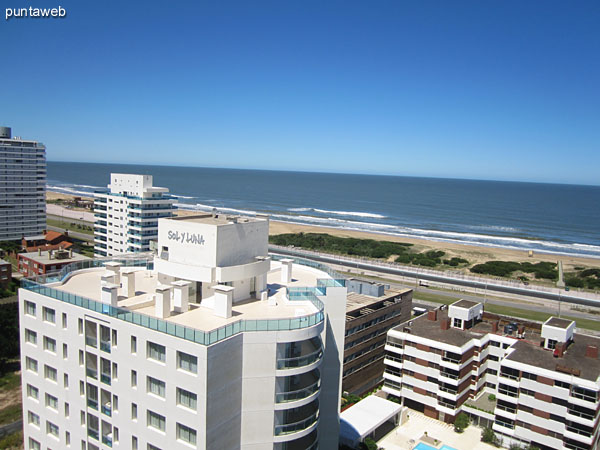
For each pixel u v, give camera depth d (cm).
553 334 7331
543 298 15275
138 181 15712
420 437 7194
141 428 3391
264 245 4512
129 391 3422
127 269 4894
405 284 16362
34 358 4056
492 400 7800
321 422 4325
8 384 7981
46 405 4031
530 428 6675
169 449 3259
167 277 4244
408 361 8006
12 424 6719
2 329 9325
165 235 4228
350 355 8194
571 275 18888
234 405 3341
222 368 3172
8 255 17912
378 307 9088
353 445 6494
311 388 3684
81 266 4869
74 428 3838
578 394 6247
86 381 3675
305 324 3544
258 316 3772
